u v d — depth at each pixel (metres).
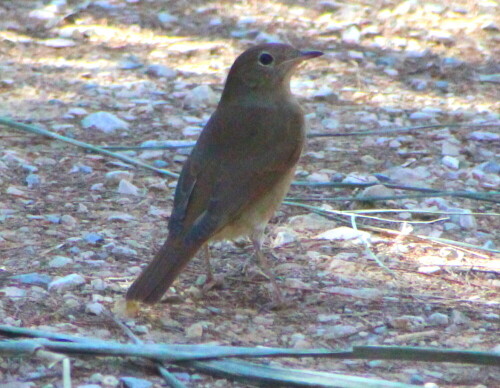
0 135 13.96
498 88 16.59
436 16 19.81
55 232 10.85
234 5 20.30
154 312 9.12
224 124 10.03
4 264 9.92
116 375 7.64
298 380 7.35
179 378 7.61
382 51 18.12
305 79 16.75
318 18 19.73
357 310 9.32
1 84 15.96
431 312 9.29
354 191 12.55
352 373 7.96
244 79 10.41
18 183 12.33
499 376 7.93
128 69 16.98
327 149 14.02
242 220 9.66
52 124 14.50
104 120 14.54
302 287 9.82
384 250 10.76
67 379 7.13
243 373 7.48
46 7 19.83
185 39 18.50
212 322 9.00
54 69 16.83
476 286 9.90
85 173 12.77
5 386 7.37
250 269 10.29
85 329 8.55
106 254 10.31
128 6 20.06
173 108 15.48
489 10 20.08
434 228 11.50
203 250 9.91
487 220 11.81
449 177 13.14
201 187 9.49
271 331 8.85
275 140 9.92
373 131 14.08
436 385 7.73
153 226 11.22
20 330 7.89
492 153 14.02
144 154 13.58
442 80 16.92
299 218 11.62
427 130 14.80
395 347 7.59
